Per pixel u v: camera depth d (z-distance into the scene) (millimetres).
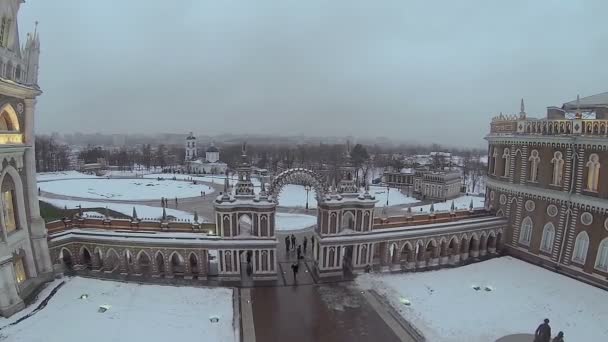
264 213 42188
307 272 44969
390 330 32812
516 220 52406
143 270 42656
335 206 43531
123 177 153625
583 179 43688
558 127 46312
